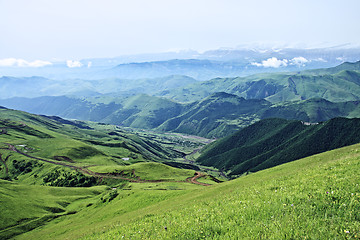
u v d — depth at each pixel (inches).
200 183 6067.9
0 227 3700.8
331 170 849.5
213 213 653.9
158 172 7342.5
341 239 362.6
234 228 488.1
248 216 543.5
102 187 6397.6
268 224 460.8
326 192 559.2
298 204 537.3
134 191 3944.4
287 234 401.4
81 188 6156.5
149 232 654.5
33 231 3718.0
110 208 3553.2
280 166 2539.4
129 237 675.4
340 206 469.7
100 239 788.6
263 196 714.2
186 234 530.6
